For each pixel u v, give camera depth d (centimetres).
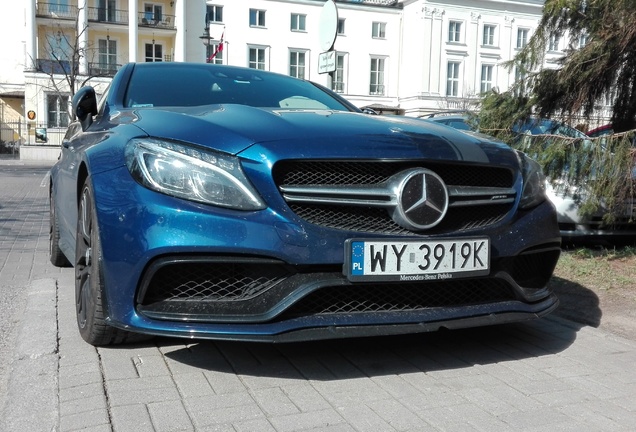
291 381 280
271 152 268
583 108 594
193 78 422
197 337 255
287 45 4584
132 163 276
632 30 525
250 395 264
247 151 269
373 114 375
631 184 514
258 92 421
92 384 270
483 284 302
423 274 276
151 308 263
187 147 273
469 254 285
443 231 286
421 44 4647
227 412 248
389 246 270
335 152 273
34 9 3909
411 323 275
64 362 294
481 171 305
